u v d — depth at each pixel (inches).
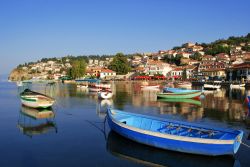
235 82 3282.5
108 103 1628.9
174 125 714.8
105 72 5698.8
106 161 608.1
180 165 584.7
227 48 6604.3
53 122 1011.3
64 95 2242.9
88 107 1439.5
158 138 642.2
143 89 2952.8
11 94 2400.3
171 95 1895.9
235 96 2102.6
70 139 772.6
